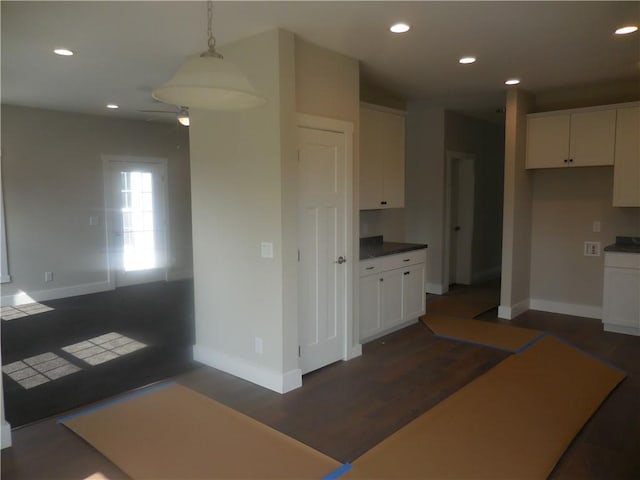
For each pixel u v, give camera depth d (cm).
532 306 584
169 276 782
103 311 582
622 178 477
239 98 221
